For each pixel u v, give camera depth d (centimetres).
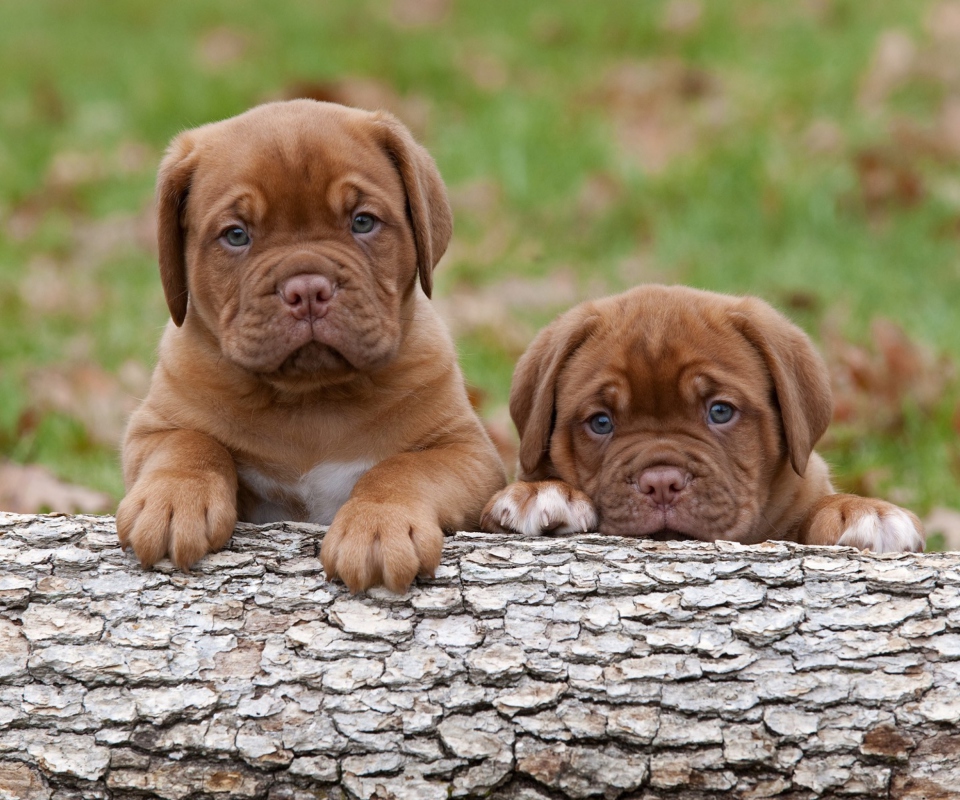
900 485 1220
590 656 696
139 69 2703
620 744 682
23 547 732
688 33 2692
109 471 1248
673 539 855
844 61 2386
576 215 1961
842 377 1380
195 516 736
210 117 2411
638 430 889
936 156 2039
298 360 829
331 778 679
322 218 849
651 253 1847
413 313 918
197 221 868
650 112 2308
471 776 679
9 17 3203
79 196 2138
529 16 2902
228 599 718
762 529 931
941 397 1344
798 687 686
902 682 684
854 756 675
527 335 1569
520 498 858
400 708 686
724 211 1922
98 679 692
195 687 691
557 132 2214
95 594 717
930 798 672
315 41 2814
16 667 693
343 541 725
